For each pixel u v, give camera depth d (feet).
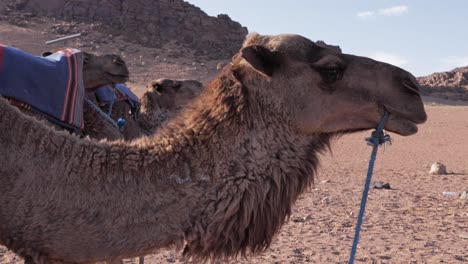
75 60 20.68
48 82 19.44
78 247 14.19
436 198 47.85
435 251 31.09
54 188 14.16
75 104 20.16
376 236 33.91
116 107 27.96
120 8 490.08
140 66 386.11
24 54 19.30
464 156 89.66
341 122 15.35
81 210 14.07
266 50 14.84
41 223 14.12
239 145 14.57
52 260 14.48
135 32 469.57
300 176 15.05
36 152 14.35
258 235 14.58
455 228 36.60
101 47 413.18
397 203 44.73
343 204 43.47
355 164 77.30
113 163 14.38
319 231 34.63
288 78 15.03
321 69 15.05
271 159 14.71
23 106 18.80
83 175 14.24
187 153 14.49
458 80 554.05
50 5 476.95
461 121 168.76
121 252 14.20
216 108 14.85
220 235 14.37
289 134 14.99
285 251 30.01
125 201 14.12
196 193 14.23
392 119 15.42
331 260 28.84
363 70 15.34
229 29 518.37
